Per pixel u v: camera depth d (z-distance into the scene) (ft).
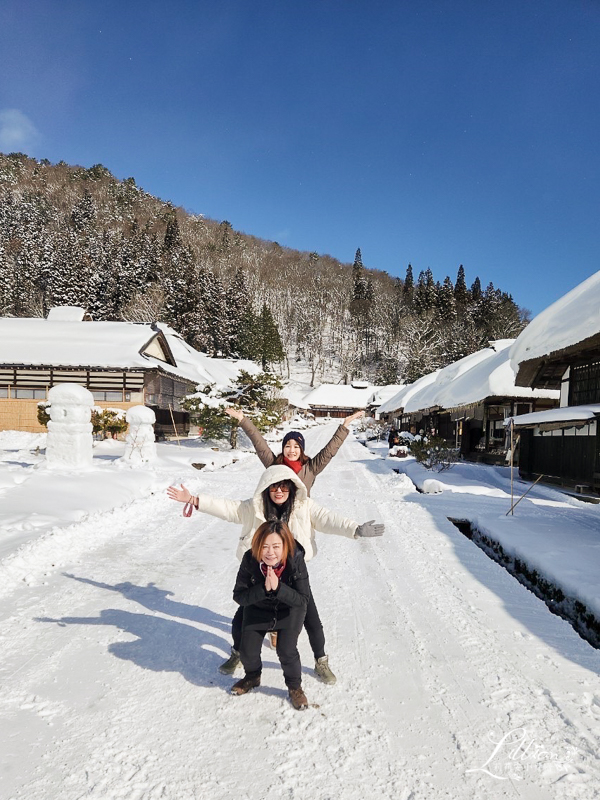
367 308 451.12
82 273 247.50
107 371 85.92
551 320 40.42
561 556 18.62
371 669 11.05
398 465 64.18
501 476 51.57
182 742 8.27
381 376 321.32
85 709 9.12
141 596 15.02
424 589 16.46
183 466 48.65
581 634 14.52
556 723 9.07
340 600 15.42
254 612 9.48
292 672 9.30
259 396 86.89
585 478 39.04
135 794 7.05
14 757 7.77
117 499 29.81
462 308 392.68
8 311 243.81
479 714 9.34
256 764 7.79
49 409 36.50
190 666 10.88
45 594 14.90
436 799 7.13
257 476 47.85
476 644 12.37
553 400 62.28
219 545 21.49
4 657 11.00
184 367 114.11
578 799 7.18
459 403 69.87
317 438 131.85
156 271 280.72
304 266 581.12
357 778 7.53
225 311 283.38
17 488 28.45
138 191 554.46
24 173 536.83
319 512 11.00
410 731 8.77
